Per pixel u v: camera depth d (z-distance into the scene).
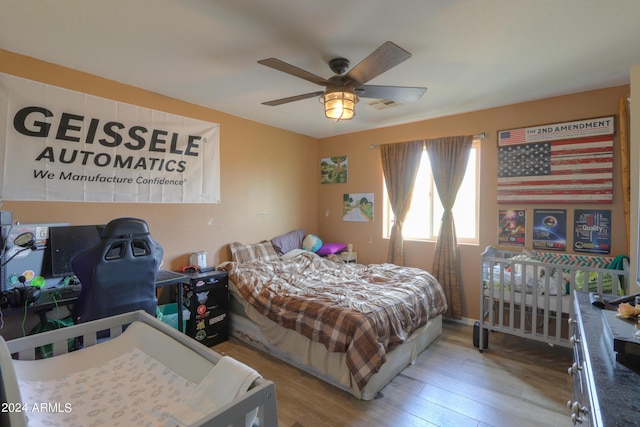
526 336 2.67
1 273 1.93
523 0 1.62
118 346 1.51
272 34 1.96
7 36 2.00
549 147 3.04
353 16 1.77
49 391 1.22
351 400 2.13
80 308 1.83
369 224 4.38
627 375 0.97
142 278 1.99
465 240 3.71
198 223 3.37
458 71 2.47
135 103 2.84
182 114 3.20
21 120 2.26
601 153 2.79
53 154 2.41
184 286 3.01
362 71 1.87
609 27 1.86
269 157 4.16
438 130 3.74
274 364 2.62
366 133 4.40
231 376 1.02
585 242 2.88
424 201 4.07
